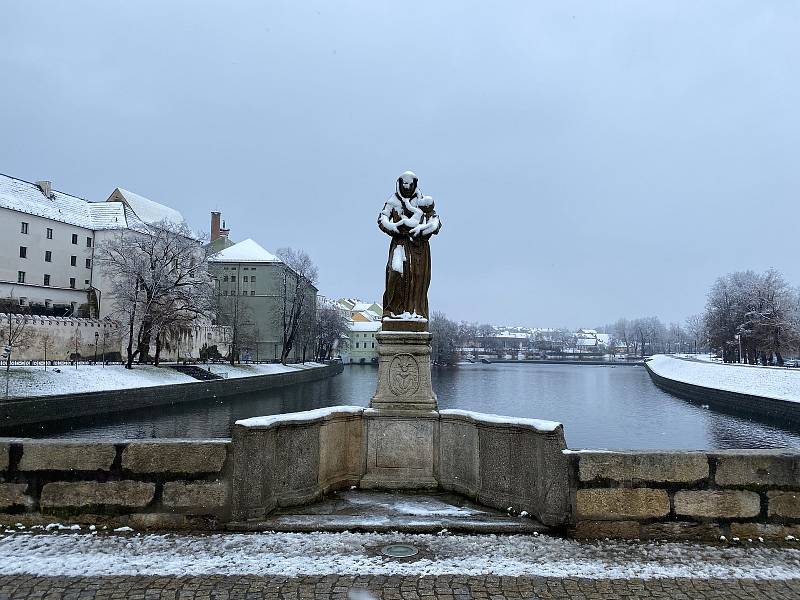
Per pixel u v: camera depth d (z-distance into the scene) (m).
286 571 5.52
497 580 5.41
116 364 59.56
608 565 5.77
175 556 5.85
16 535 6.39
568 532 6.56
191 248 64.62
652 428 44.00
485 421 7.75
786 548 6.28
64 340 64.00
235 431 6.81
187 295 62.34
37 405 37.50
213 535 6.49
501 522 6.86
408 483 8.55
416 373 8.94
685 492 6.57
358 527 6.75
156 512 6.68
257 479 6.87
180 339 72.38
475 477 7.99
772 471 6.56
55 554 5.86
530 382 99.31
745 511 6.53
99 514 6.67
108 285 84.62
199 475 6.73
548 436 6.82
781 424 45.72
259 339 102.31
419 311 9.35
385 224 9.45
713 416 51.41
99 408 43.31
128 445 6.74
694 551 6.17
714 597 5.12
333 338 124.44
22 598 4.91
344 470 8.72
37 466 6.69
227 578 5.37
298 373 84.38
